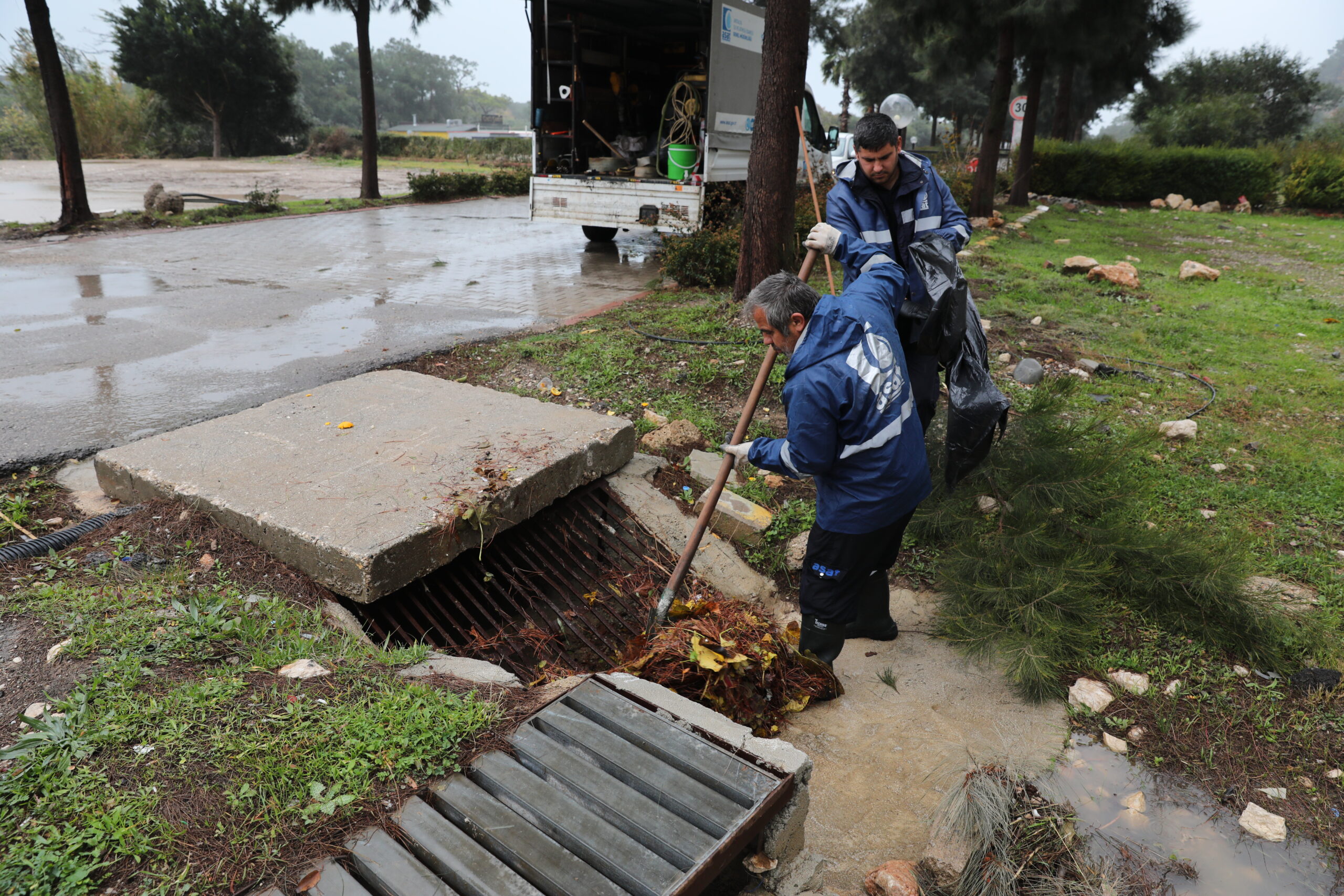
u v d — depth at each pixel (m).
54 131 12.97
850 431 2.55
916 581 3.70
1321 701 2.80
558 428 4.04
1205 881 2.19
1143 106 31.12
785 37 6.61
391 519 3.11
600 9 10.90
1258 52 38.16
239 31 44.09
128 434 4.61
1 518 3.54
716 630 2.91
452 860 1.82
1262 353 6.80
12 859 1.72
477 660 2.72
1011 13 12.77
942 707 2.94
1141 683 2.93
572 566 3.78
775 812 2.10
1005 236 12.98
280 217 15.69
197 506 3.31
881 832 2.38
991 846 2.25
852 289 2.78
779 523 3.97
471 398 4.46
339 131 44.44
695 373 5.67
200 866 1.77
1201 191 20.31
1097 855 2.27
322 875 1.77
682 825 1.93
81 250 11.23
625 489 4.06
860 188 3.32
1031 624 3.09
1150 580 3.32
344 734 2.16
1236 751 2.62
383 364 5.93
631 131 12.10
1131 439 3.97
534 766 2.13
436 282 9.24
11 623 2.66
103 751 2.05
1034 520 3.53
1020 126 19.38
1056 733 2.77
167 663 2.46
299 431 3.96
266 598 2.91
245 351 6.25
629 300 8.18
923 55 15.69
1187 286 9.51
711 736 2.23
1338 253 12.27
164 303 7.91
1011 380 5.87
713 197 10.23
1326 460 4.70
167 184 24.16
